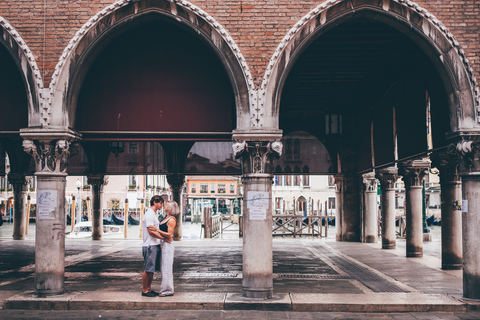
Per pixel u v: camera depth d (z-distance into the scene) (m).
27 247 19.02
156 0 8.90
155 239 8.59
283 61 8.91
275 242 20.89
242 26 9.01
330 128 14.37
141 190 54.09
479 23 8.98
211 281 10.32
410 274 11.46
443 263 12.36
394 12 8.98
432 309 8.05
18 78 9.64
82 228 30.05
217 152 20.62
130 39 9.62
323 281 10.36
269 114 8.85
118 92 9.60
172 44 9.64
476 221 8.53
